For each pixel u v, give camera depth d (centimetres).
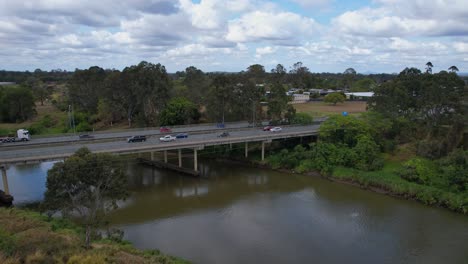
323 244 4272
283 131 8256
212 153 8925
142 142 6812
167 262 3366
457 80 7662
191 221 4925
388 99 8181
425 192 5609
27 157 5447
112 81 10581
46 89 18425
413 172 6175
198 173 7131
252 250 4103
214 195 6069
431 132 7750
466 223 4866
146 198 5897
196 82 13638
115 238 3959
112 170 3975
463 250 4162
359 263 3869
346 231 4628
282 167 7669
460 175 5475
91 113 12769
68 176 3656
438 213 5203
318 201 5741
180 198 5903
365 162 6981
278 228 4703
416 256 4031
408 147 7469
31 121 12512
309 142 8762
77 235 3744
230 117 10400
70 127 10850
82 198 3866
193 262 3794
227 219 5000
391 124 7900
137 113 11831
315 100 17038
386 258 3978
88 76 12912
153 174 7350
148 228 4675
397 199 5794
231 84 9925
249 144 8919
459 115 7156
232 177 7150
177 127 9106
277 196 5997
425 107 7975
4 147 6556
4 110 12700
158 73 10669
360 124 7550
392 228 4722
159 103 10800
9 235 3316
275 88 9569
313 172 7269
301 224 4838
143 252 3581
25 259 2672
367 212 5256
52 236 3391
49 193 3784
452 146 6669
